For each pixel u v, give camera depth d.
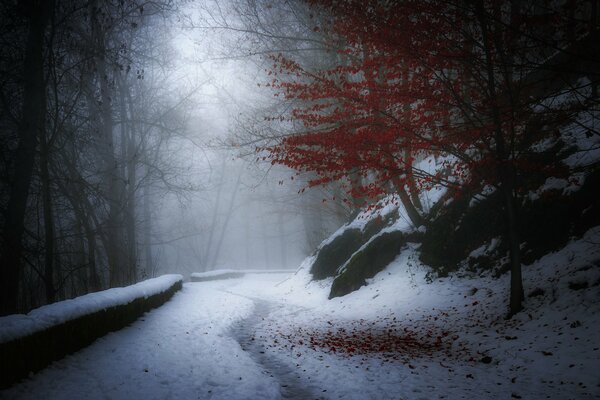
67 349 7.14
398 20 9.98
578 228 10.84
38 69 10.72
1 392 5.36
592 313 8.29
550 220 11.59
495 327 9.76
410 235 16.73
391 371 7.89
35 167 12.43
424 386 7.05
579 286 9.25
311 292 18.88
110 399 5.71
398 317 12.61
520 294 9.88
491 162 10.28
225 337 10.48
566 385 6.61
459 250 14.24
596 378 6.52
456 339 9.88
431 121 11.16
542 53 8.73
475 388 6.86
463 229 14.44
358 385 7.16
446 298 12.50
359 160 11.07
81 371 6.58
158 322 11.07
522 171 12.61
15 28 11.04
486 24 9.02
